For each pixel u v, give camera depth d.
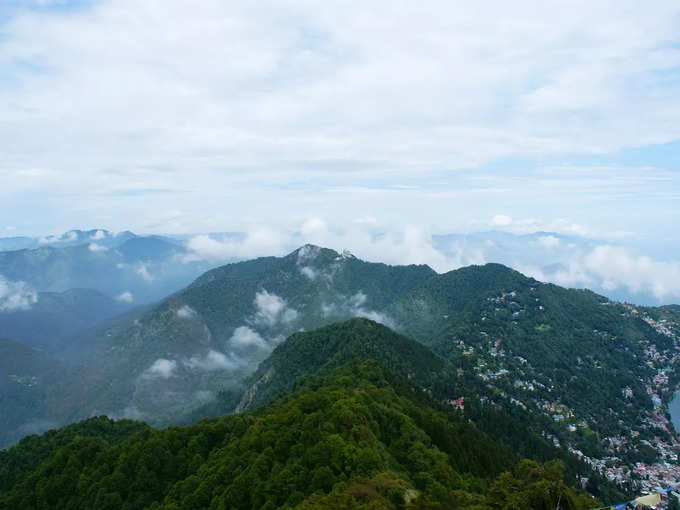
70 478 111.50
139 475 103.44
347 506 67.38
